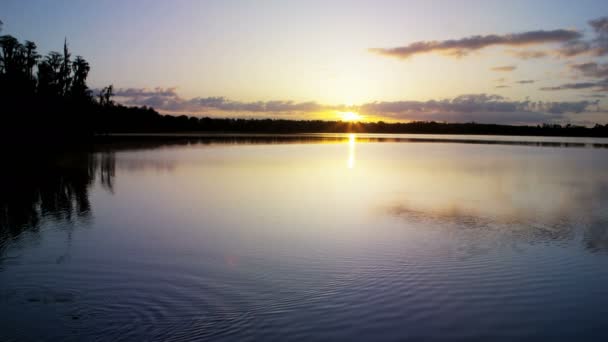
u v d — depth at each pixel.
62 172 28.55
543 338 7.27
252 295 8.83
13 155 39.56
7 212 16.59
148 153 45.84
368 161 39.50
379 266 10.56
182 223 14.96
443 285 9.34
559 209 17.61
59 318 7.82
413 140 102.81
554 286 9.34
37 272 10.12
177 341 7.04
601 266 10.64
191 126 160.88
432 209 17.45
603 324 7.71
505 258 11.22
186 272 10.15
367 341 7.10
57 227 14.34
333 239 12.97
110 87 69.00
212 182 24.69
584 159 43.94
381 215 16.30
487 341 7.16
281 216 16.08
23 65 48.31
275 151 52.78
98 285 9.35
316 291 9.02
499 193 21.52
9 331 7.36
